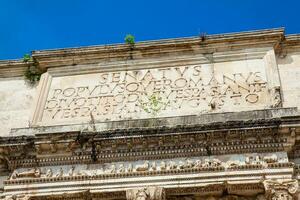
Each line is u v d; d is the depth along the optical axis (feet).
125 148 63.72
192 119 65.36
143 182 60.64
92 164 63.77
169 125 64.64
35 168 64.59
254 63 73.26
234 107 68.69
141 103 71.46
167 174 60.85
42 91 75.51
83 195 61.26
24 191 62.34
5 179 65.82
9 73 80.48
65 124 70.28
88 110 71.92
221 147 61.82
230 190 59.36
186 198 60.54
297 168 60.03
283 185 57.11
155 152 62.95
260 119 61.72
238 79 71.82
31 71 79.77
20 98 77.00
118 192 60.59
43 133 65.00
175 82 73.10
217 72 73.20
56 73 77.66
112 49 77.77
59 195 61.57
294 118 61.11
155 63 75.72
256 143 61.46
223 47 75.66
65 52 78.74
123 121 66.80
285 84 71.00
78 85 75.46
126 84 74.13
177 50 76.48
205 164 60.75
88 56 78.18
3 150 65.92
